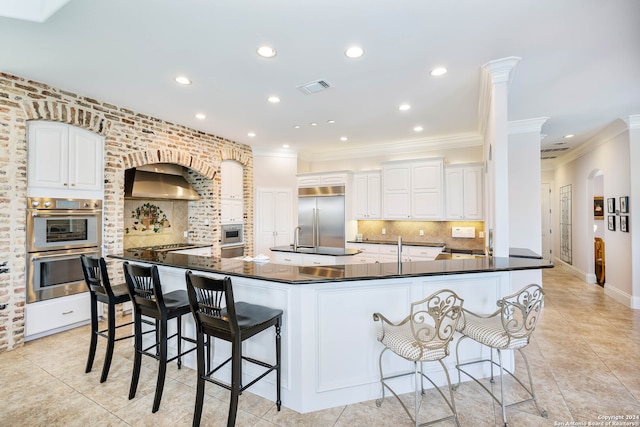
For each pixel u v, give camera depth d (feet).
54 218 10.96
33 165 10.46
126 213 15.74
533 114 13.66
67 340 10.64
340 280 6.84
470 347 8.42
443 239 18.83
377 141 19.07
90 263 8.36
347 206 19.98
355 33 7.57
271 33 7.58
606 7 6.53
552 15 6.82
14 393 7.59
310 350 7.01
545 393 7.70
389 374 7.70
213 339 8.57
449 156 18.43
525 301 6.84
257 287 7.74
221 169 18.02
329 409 7.09
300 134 17.25
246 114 13.70
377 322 7.54
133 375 7.47
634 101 12.10
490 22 7.10
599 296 16.70
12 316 9.90
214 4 6.50
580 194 21.03
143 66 9.29
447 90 10.99
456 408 7.13
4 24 7.16
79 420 6.63
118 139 12.75
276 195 20.83
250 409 7.08
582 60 8.85
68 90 11.02
